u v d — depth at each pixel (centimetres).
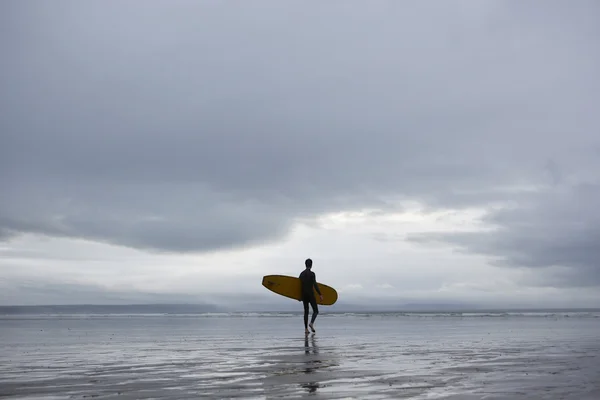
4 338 1478
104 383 635
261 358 902
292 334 1642
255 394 552
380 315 4778
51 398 539
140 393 564
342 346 1152
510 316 4222
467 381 636
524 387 591
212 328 2091
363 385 607
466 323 2639
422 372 716
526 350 1045
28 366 812
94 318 3697
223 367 779
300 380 647
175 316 4584
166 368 775
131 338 1467
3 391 582
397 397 530
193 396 542
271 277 1756
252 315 4994
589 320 3053
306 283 1527
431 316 4369
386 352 1004
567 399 518
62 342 1318
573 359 880
